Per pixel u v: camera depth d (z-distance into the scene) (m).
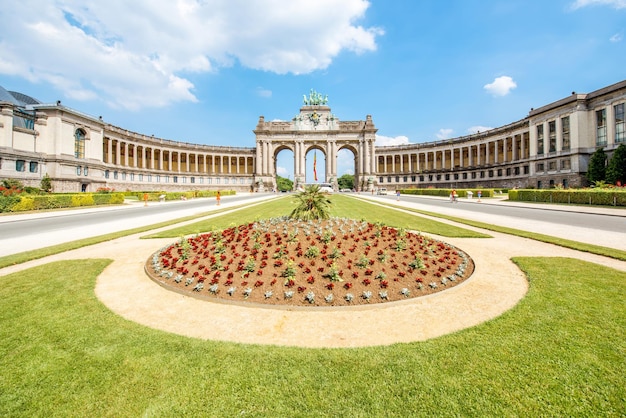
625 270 9.95
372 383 4.66
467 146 98.06
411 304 7.84
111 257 12.63
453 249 12.62
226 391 4.54
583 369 4.85
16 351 5.55
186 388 4.60
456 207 36.31
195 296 8.36
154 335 6.18
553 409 4.09
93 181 68.19
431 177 108.75
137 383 4.72
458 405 4.19
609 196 33.41
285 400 4.34
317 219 15.59
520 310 7.07
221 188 109.12
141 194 56.41
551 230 18.20
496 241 15.33
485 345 5.64
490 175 88.50
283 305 7.65
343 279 8.96
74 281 9.41
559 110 61.22
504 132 83.81
